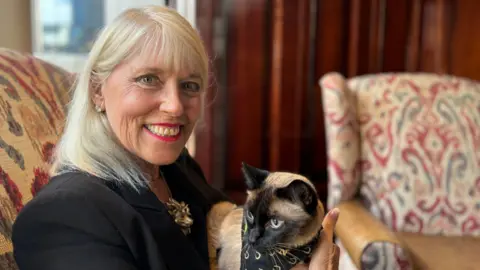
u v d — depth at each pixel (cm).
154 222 85
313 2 209
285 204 89
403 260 134
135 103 85
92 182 81
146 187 89
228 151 217
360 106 187
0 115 95
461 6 219
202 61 91
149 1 204
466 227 177
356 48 217
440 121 184
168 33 85
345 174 176
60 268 72
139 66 84
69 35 195
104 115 90
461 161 180
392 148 182
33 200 75
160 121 87
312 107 219
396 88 189
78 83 91
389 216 178
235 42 207
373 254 134
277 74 213
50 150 105
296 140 221
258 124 216
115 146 89
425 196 178
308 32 212
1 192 87
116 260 74
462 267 147
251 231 90
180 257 87
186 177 111
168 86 87
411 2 217
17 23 167
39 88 112
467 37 221
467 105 187
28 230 73
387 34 218
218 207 111
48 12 187
